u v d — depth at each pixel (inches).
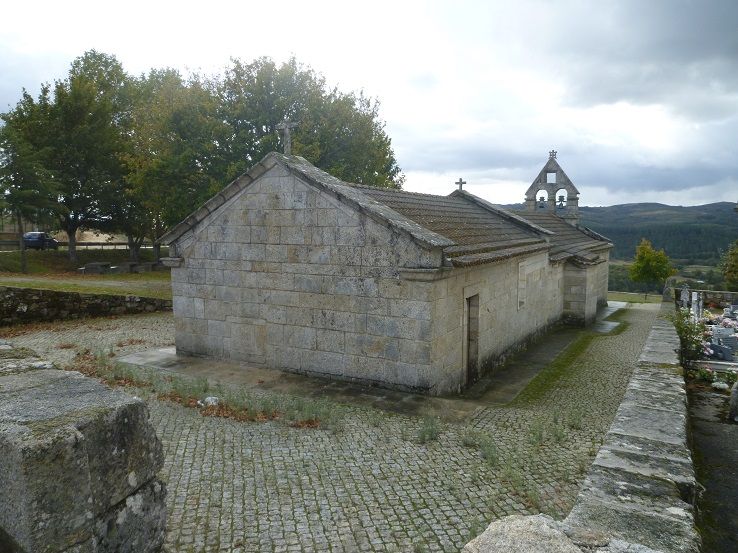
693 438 269.0
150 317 799.1
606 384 517.3
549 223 1120.8
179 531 220.7
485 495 252.7
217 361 540.1
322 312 474.3
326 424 349.7
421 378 431.8
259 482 265.4
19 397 144.6
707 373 390.3
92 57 1683.1
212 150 961.5
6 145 1222.3
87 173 1489.9
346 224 453.7
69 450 123.3
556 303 869.2
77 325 735.7
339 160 1054.4
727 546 171.6
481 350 538.0
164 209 1055.0
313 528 224.2
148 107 1285.7
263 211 496.7
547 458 296.7
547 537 116.3
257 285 509.7
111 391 152.0
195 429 337.7
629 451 171.2
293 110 1015.6
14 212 1270.9
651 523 126.3
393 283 436.5
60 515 122.3
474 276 512.1
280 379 475.5
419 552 207.0
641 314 1088.2
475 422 366.9
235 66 999.0
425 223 509.7
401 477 272.1
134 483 144.3
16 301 729.0
